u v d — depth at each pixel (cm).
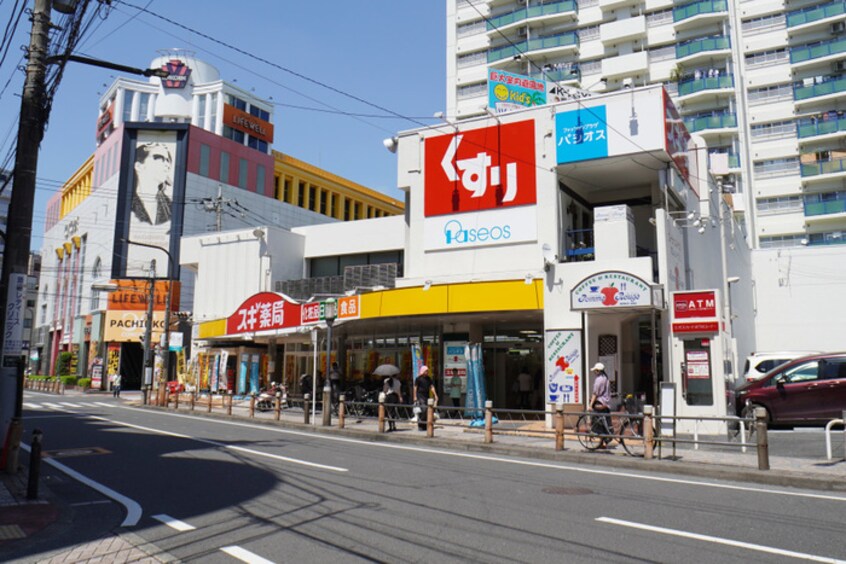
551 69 5047
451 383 2095
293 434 1662
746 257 3372
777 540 603
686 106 4794
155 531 672
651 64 4888
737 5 4838
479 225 2027
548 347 1736
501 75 2311
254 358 2833
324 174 6681
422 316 1978
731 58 4675
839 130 4416
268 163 5775
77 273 5531
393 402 1770
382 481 937
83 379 4703
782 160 4638
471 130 2092
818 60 4522
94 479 983
